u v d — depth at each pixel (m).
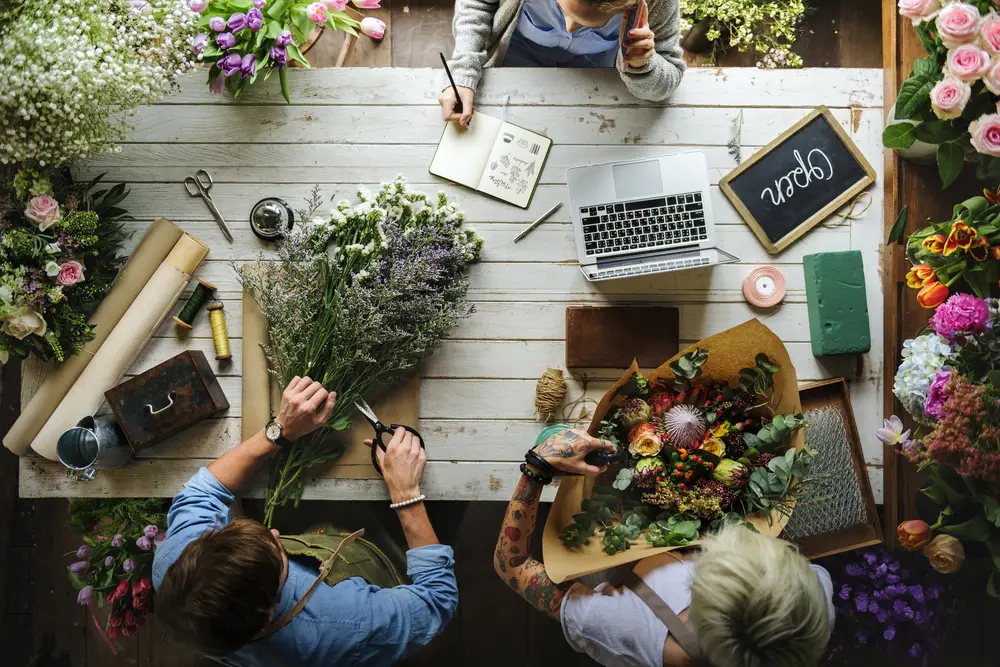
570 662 2.47
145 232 2.00
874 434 1.99
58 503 2.52
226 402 1.97
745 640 1.20
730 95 2.00
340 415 1.89
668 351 1.99
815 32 2.54
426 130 2.01
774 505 1.69
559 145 2.01
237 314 2.01
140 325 1.95
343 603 1.48
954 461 1.64
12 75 1.62
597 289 2.01
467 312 1.94
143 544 1.98
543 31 2.03
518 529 1.59
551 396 1.95
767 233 1.99
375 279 1.85
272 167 2.01
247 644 1.38
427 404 2.01
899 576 1.95
